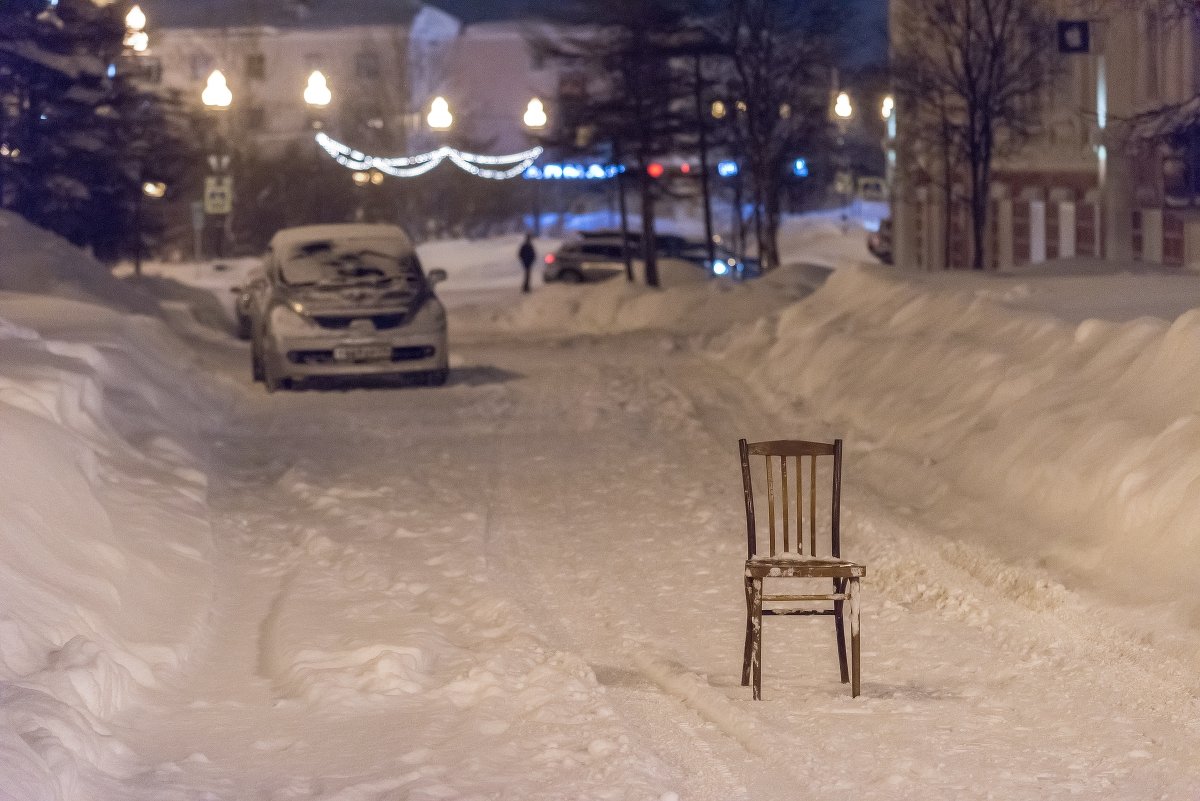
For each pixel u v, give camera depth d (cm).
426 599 1368
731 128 5597
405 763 895
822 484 1867
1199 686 1027
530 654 1149
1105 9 3622
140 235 5444
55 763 789
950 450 1808
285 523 1706
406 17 11250
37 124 5056
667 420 2428
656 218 10425
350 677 1073
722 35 5275
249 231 9131
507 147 11819
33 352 1867
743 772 900
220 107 3303
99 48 5153
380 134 10150
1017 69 4375
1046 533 1448
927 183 5522
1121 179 4084
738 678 1123
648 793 838
